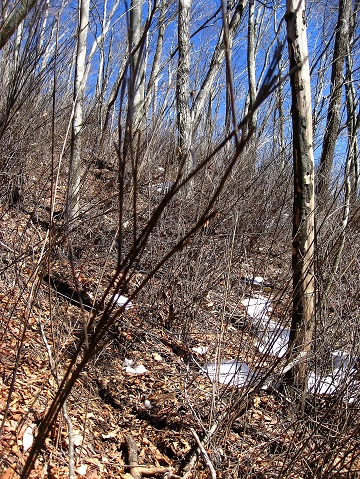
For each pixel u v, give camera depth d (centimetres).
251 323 333
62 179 546
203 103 709
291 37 309
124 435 273
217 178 464
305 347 307
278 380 300
